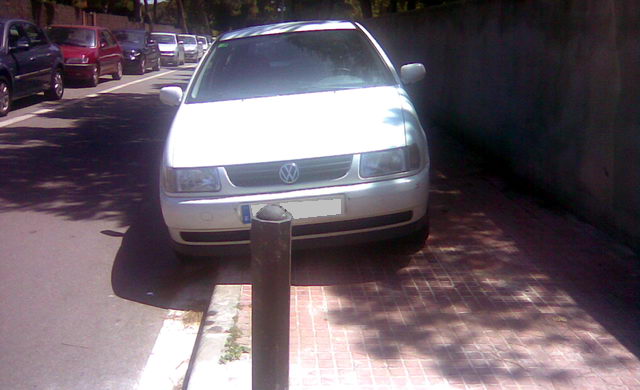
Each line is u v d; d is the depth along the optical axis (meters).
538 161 7.38
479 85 9.36
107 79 23.48
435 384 3.85
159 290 5.49
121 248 6.39
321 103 5.72
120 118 13.84
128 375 4.24
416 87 13.94
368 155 5.08
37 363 4.37
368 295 5.00
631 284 5.08
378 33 20.12
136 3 46.50
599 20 6.00
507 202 7.16
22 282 5.61
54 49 16.31
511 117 8.13
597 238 6.00
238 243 5.20
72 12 32.72
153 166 9.57
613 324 4.50
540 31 7.23
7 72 13.62
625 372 3.94
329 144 5.11
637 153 5.46
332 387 3.83
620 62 5.66
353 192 5.03
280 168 5.04
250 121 5.49
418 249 5.85
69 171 9.25
